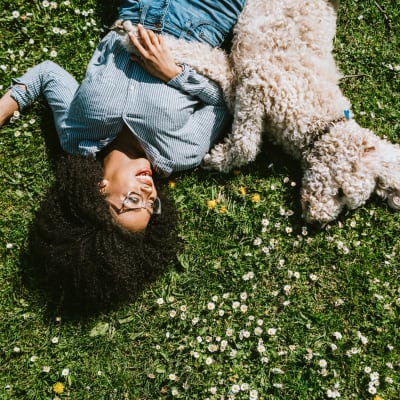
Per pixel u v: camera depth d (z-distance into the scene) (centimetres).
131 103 262
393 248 308
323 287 304
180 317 295
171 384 291
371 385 289
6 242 296
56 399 285
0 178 300
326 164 278
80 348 294
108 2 312
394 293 305
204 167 302
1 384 286
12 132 299
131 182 249
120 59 267
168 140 271
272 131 287
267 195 307
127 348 296
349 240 307
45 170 302
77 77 309
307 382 292
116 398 290
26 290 294
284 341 298
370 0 319
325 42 284
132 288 277
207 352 296
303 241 304
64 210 257
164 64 262
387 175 283
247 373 294
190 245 304
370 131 292
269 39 272
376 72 318
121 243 252
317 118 277
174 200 300
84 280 261
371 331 300
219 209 305
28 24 305
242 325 297
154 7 274
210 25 280
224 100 284
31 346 292
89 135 271
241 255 304
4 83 301
